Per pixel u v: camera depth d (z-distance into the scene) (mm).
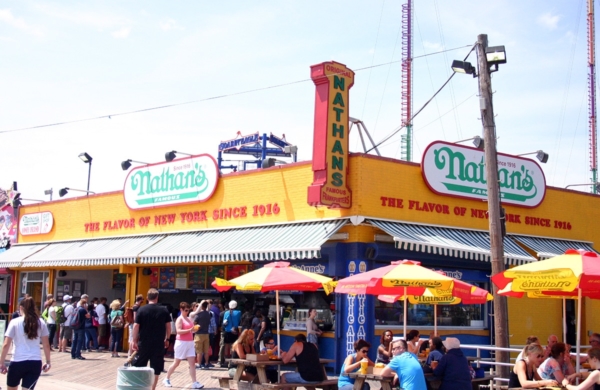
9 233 31078
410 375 10609
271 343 14555
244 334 13977
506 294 13578
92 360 20234
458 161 19406
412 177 18422
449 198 19156
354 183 17234
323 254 17750
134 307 18250
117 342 21312
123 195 24516
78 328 20688
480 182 19875
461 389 10812
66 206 27594
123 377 10344
